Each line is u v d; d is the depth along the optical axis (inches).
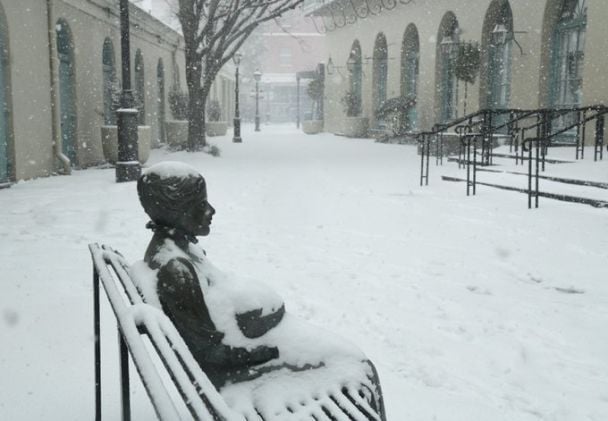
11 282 240.7
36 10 623.8
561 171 531.5
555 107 859.4
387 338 186.1
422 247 317.1
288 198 502.3
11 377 150.2
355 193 533.6
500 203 454.0
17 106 585.0
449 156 853.2
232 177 661.3
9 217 398.0
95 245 117.1
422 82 1251.2
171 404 59.9
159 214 92.4
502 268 273.0
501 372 162.4
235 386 87.3
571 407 142.2
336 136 1695.4
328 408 83.4
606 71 736.3
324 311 211.9
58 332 181.9
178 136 1162.6
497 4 1001.5
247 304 91.4
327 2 1667.1
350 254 301.9
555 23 850.8
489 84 1033.5
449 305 219.5
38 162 636.7
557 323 200.7
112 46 885.2
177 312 84.1
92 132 803.4
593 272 261.7
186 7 984.3
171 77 1285.7
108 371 154.2
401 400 143.6
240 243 325.7
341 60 1760.6
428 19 1219.2
